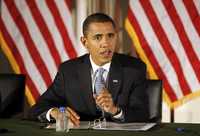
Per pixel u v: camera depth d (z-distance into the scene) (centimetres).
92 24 773
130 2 1207
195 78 1188
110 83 840
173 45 1193
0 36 1261
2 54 1343
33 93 1258
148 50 1202
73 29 1307
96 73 848
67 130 711
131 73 847
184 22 1185
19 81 1009
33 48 1253
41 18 1248
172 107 1205
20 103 1003
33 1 1249
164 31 1194
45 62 1254
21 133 699
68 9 1241
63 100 884
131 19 1205
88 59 862
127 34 1298
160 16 1194
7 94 1001
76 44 1284
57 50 1251
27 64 1259
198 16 1181
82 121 802
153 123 773
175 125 762
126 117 783
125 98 834
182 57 1191
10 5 1253
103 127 734
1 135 685
